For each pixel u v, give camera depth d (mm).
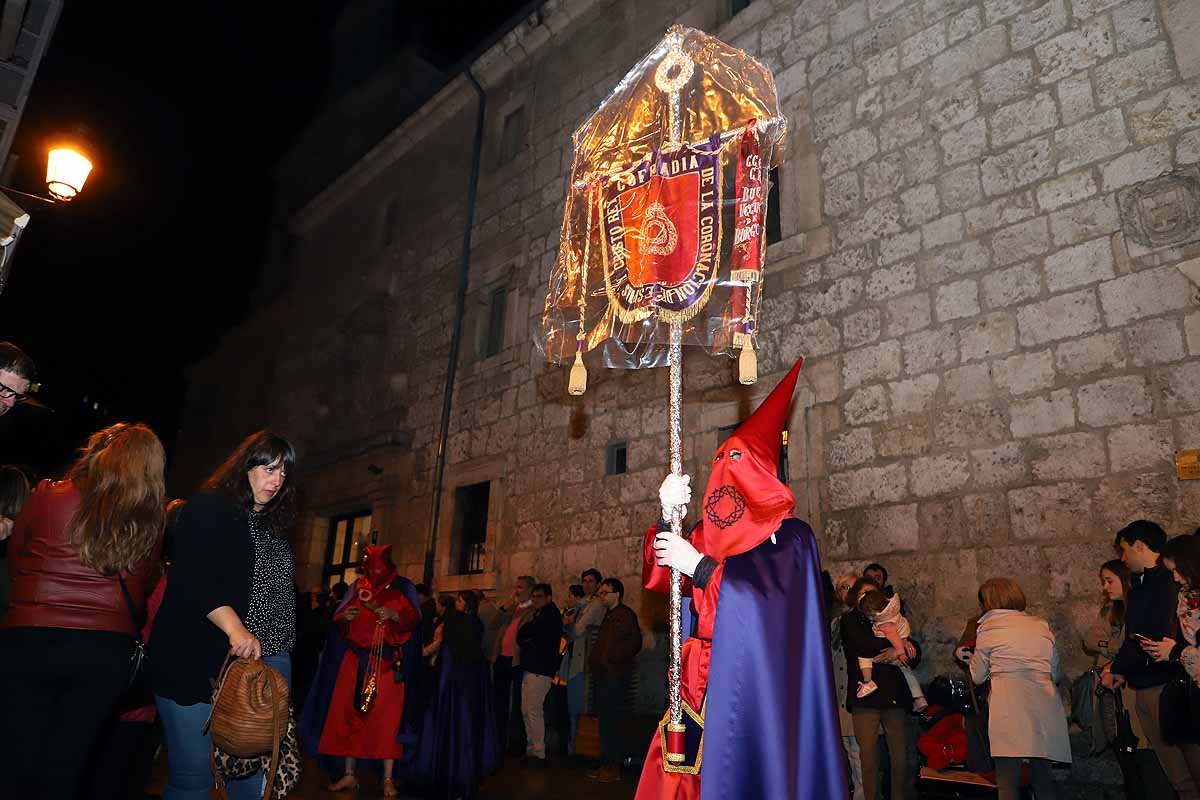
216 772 2783
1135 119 6133
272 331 19781
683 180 2975
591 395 10297
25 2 8102
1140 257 5891
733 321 2963
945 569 6418
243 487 3049
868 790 5055
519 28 13195
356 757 5777
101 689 2559
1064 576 5777
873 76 8016
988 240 6793
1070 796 5496
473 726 5910
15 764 2422
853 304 7605
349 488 14570
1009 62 6992
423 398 13359
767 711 2252
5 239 7926
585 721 8398
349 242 17312
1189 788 3752
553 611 8070
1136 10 6305
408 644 6078
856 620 5191
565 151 12039
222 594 2801
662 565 2578
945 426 6699
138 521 2652
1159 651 3695
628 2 11680
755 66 3068
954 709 5676
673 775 2443
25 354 3074
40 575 2561
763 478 2506
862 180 7836
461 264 13328
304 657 10383
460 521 12031
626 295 2977
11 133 9422
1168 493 5418
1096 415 5875
